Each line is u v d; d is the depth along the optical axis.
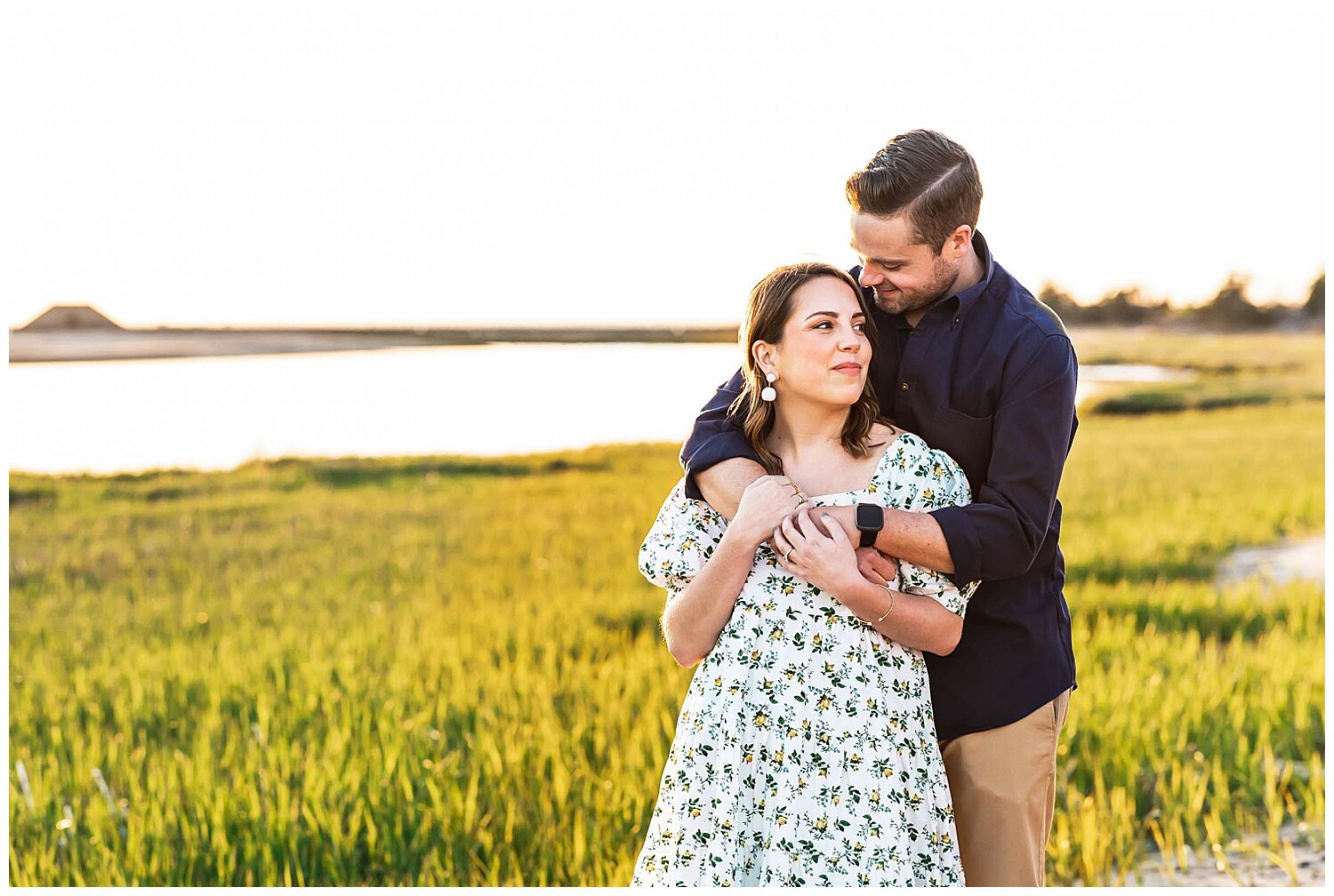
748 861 2.51
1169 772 5.02
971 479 2.78
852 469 2.68
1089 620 8.34
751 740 2.54
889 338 2.87
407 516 14.63
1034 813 2.85
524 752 5.15
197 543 12.91
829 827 2.49
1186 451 19.98
